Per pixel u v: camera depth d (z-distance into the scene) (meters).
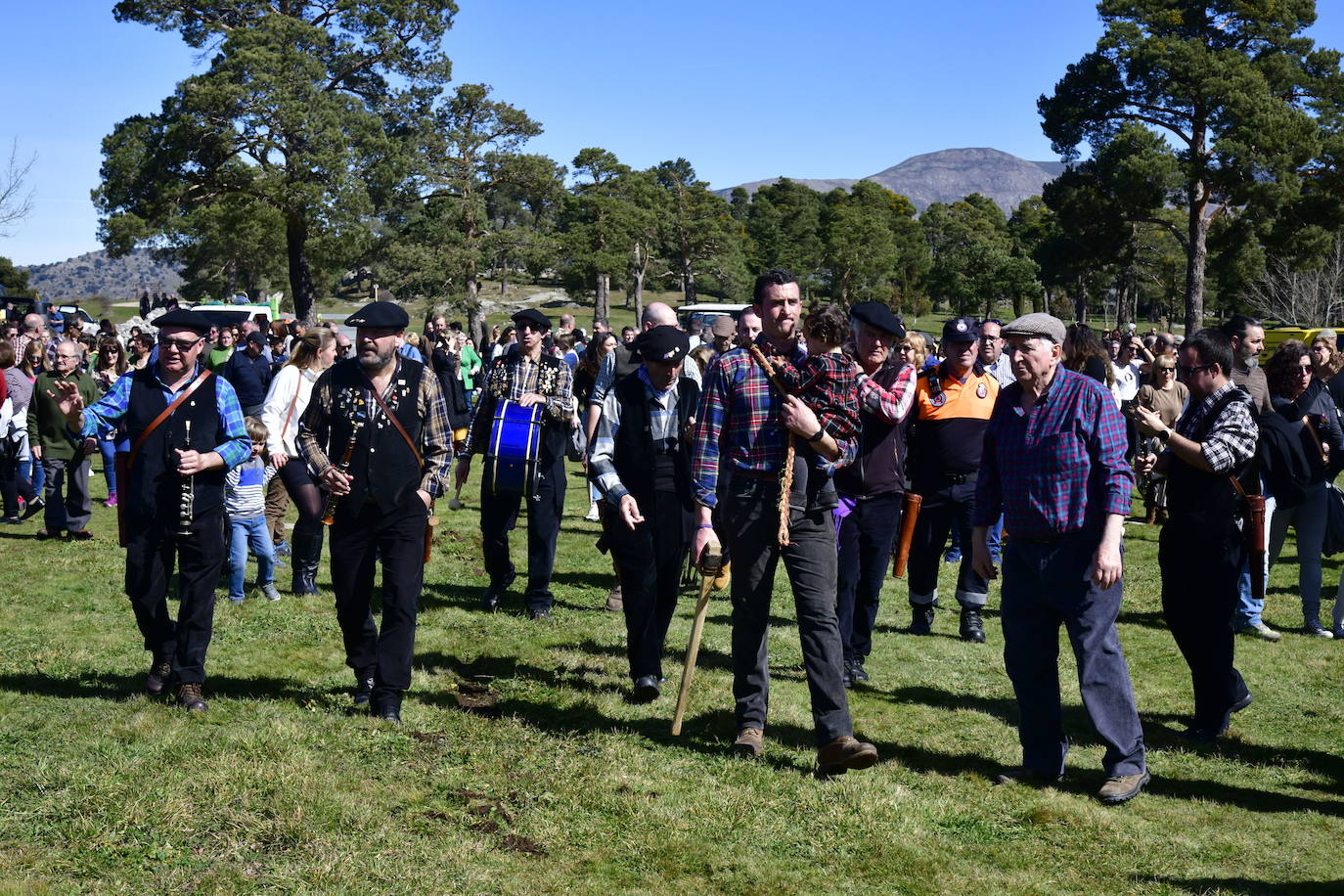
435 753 5.12
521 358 7.93
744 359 5.02
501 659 6.79
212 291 90.88
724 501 5.11
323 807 4.40
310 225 49.34
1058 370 5.00
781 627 7.86
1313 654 7.38
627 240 84.12
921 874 4.12
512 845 4.24
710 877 4.05
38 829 4.11
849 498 6.32
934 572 7.63
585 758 5.11
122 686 6.04
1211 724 5.76
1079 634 4.95
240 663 6.49
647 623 6.03
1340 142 48.31
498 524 8.00
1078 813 4.72
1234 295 58.34
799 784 4.88
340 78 53.94
